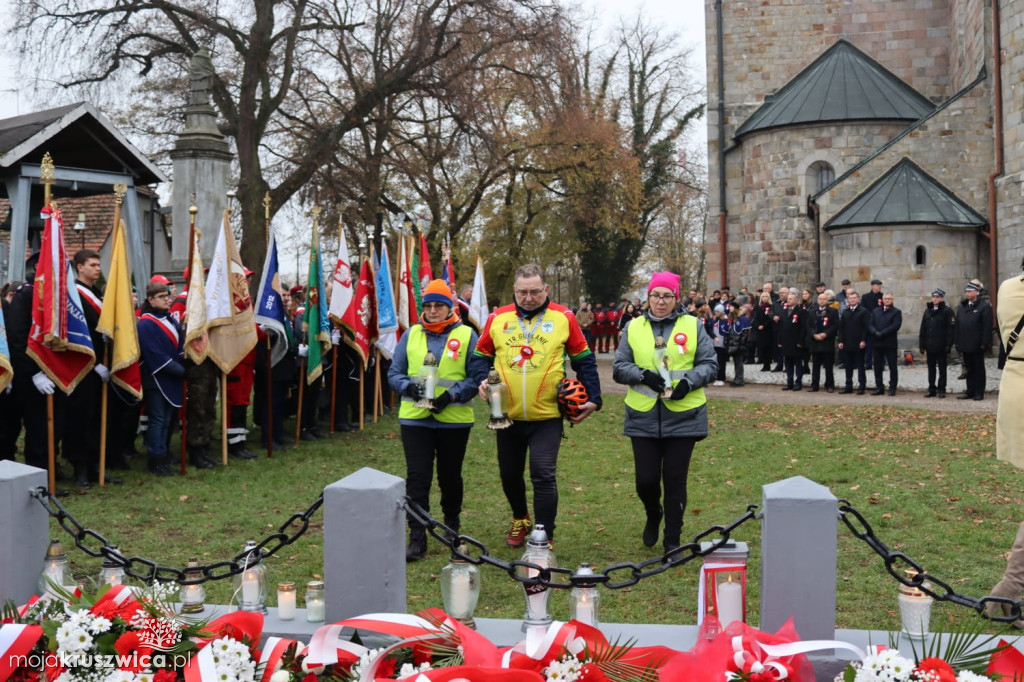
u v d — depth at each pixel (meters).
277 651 4.29
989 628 5.58
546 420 7.57
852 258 28.69
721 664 3.95
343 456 12.23
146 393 10.83
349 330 13.36
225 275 11.25
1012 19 26.34
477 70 30.05
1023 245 26.11
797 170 32.94
